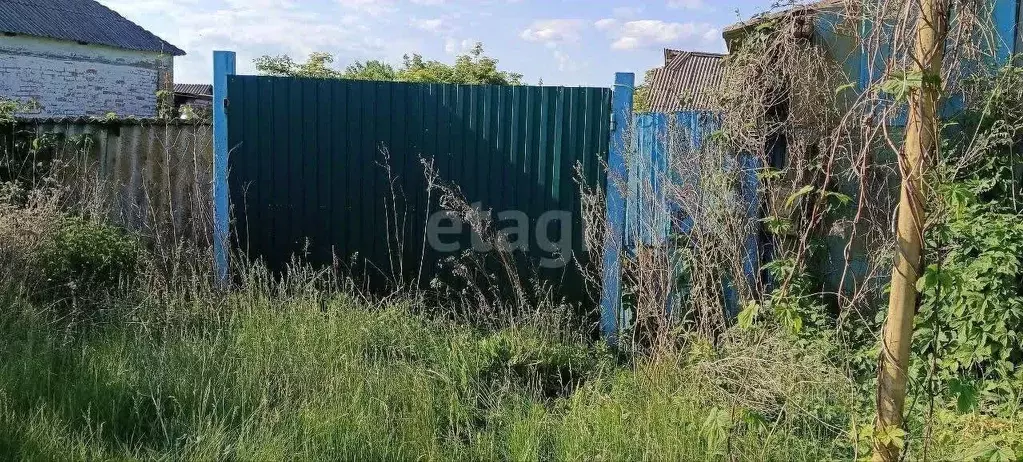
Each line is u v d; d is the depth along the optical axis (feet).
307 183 19.13
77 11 63.67
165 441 12.21
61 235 17.89
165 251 19.30
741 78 17.62
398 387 14.02
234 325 16.30
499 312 18.16
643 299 16.81
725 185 16.65
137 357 14.58
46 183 20.38
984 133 15.56
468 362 15.47
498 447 12.69
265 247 19.29
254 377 14.06
